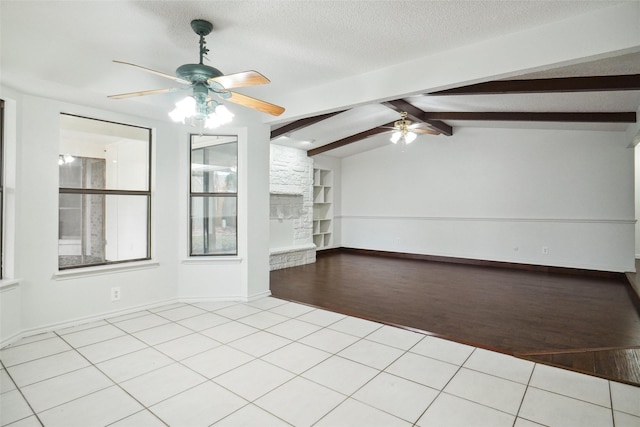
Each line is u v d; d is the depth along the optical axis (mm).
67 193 3434
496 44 2623
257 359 2639
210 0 2117
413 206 7684
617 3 2158
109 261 3658
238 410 2000
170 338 3027
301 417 1939
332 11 2246
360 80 3369
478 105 4910
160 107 3357
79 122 3520
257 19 2346
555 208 6070
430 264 6914
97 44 2744
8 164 2877
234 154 4254
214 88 2436
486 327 3348
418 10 2238
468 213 6965
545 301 4238
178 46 2756
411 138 5207
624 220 5512
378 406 2045
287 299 4285
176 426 1856
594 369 2490
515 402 2084
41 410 1982
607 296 4473
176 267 4090
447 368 2508
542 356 2703
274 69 3230
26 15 2311
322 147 7297
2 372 2408
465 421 1907
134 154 3941
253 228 4242
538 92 3586
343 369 2488
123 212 3934
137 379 2334
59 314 3209
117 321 3441
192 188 4168
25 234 2984
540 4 2166
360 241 8578
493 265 6691
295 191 7094
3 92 2777
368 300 4277
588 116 4707
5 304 2807
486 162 6742
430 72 2938
